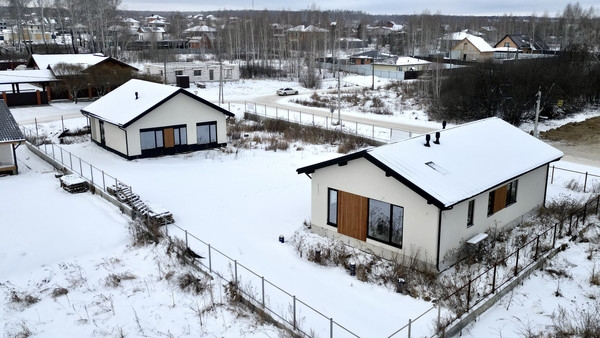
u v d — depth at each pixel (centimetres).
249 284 1489
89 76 5091
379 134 3859
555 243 1739
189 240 1842
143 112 2984
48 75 5084
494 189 1764
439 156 1769
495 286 1441
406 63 8244
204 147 3319
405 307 1380
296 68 8781
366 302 1409
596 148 3500
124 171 2817
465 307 1332
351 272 1562
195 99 3203
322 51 10394
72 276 1606
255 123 4362
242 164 2991
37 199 2350
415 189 1509
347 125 4241
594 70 5356
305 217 2094
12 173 2777
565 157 3244
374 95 6159
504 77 4638
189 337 1259
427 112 4984
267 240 1856
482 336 1252
